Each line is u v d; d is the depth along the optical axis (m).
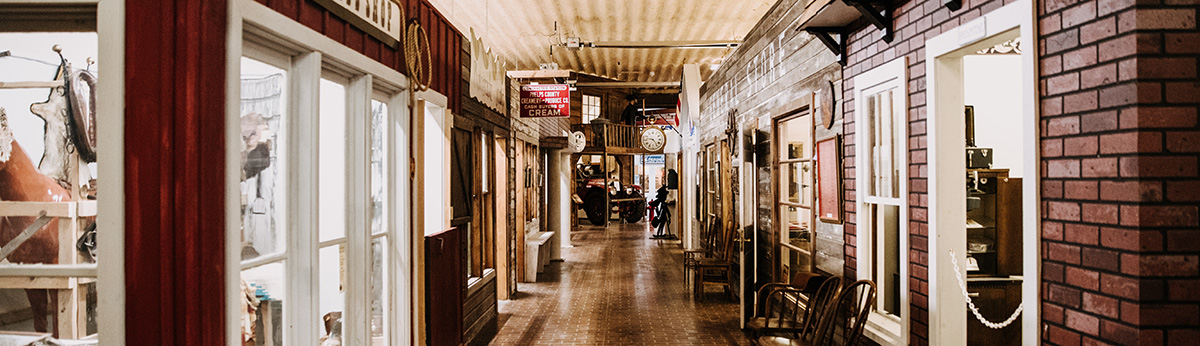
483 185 6.28
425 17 4.28
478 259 5.98
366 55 3.30
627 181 22.75
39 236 2.04
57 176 2.03
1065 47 2.22
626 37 10.17
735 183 7.19
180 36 1.96
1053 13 2.27
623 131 19.67
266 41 2.51
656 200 15.32
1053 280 2.30
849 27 3.93
